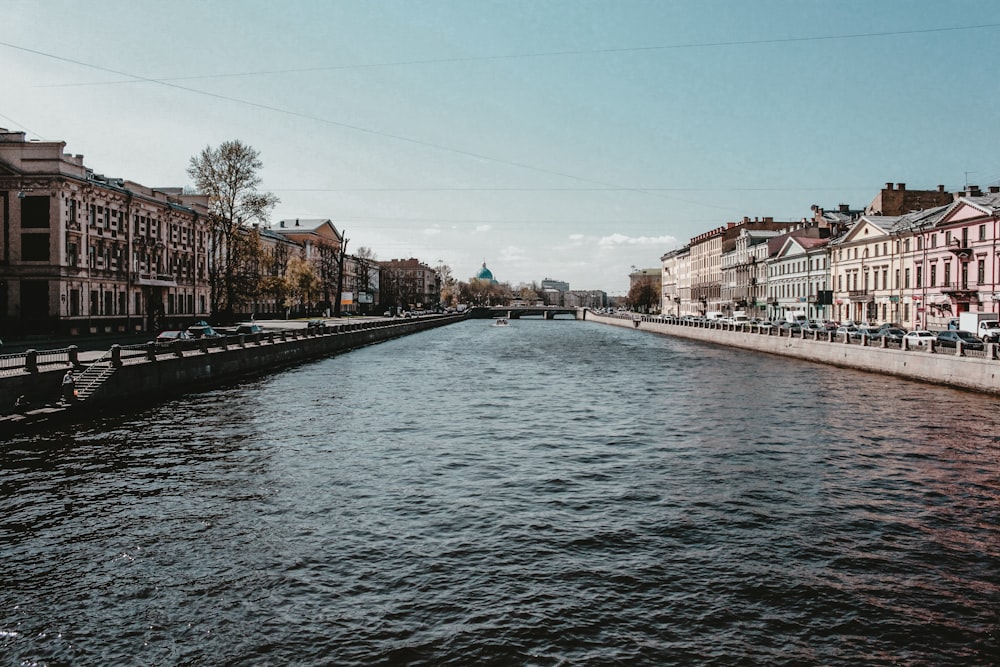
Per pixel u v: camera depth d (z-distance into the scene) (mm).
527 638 10562
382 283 180000
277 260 102250
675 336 103562
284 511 16422
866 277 81688
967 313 52500
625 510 16641
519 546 14266
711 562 13508
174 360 34844
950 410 31062
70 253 56000
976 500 17641
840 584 12578
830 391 37719
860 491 18359
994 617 11391
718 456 22188
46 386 26891
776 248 113250
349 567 13172
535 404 32969
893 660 10086
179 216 76312
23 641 10562
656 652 10203
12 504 16812
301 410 30453
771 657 10117
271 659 10031
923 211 76562
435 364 54781
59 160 54062
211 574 12859
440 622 11047
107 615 11336
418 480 19109
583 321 192125
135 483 18625
